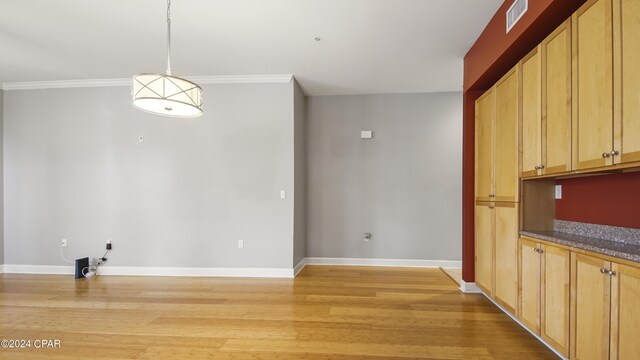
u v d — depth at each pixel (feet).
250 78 13.83
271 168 13.84
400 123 16.05
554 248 6.78
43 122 14.40
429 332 8.29
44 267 14.32
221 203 13.92
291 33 10.05
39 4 8.39
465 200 11.62
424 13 8.91
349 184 16.20
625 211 6.48
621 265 5.10
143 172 14.14
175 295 11.26
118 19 9.18
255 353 7.26
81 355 7.18
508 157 8.78
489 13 8.91
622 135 5.10
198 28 9.71
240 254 13.85
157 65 12.60
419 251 15.81
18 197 14.47
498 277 9.37
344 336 8.08
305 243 16.25
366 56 11.78
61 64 12.43
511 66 9.25
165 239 14.02
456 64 12.47
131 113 14.19
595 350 5.62
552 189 8.35
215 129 14.01
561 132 6.61
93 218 14.23
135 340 7.88
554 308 6.75
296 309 9.92
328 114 16.37
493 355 7.14
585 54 5.90
